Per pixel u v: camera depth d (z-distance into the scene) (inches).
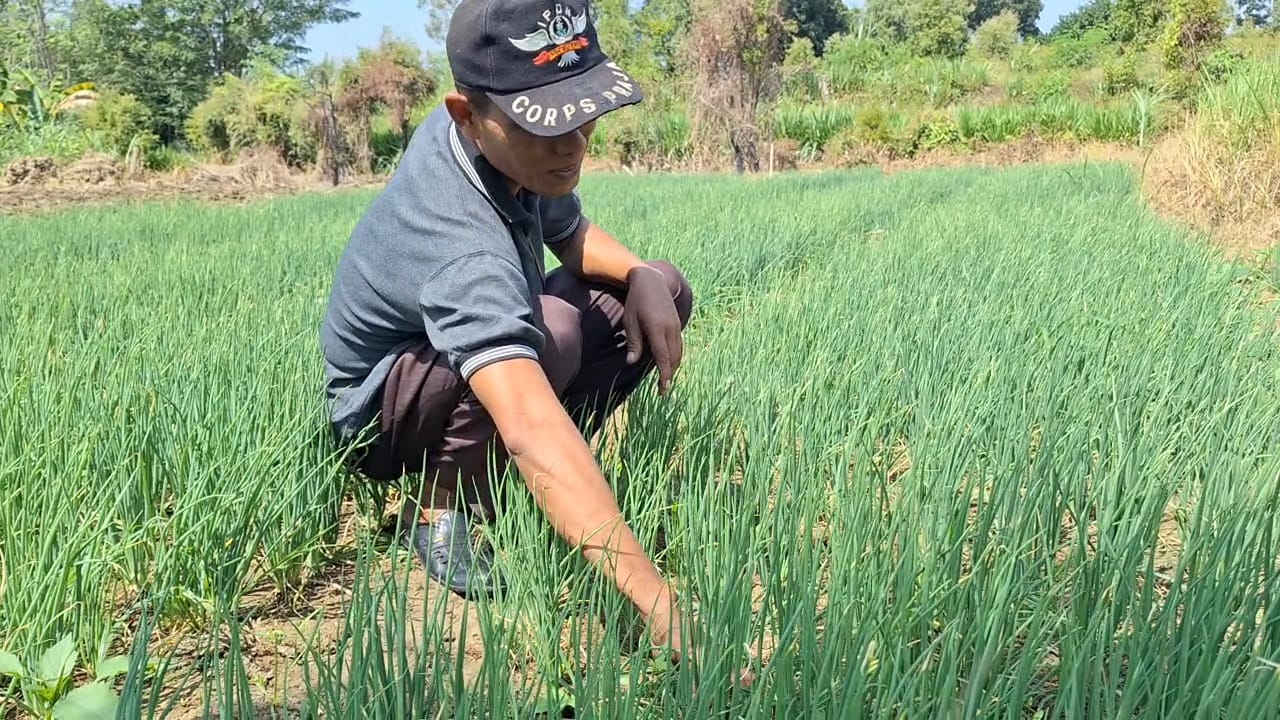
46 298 194.9
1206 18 860.6
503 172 85.8
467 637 86.8
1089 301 183.9
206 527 89.5
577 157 83.7
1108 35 1519.4
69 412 109.5
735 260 252.1
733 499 92.7
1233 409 123.9
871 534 80.0
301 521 98.3
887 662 64.7
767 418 112.0
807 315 164.1
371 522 111.2
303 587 98.0
